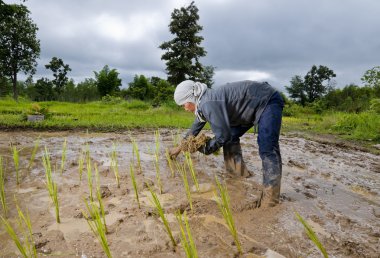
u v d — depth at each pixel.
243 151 6.46
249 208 3.35
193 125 4.07
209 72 49.38
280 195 3.79
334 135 11.80
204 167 4.91
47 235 2.67
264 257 2.47
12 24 40.47
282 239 2.74
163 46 40.38
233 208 3.31
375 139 10.37
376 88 24.12
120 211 3.19
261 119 3.34
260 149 3.38
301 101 65.88
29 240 2.57
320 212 3.37
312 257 2.49
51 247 2.50
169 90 31.39
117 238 2.68
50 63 59.75
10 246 2.49
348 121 13.51
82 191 3.67
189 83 3.43
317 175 4.95
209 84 49.22
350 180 4.77
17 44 41.97
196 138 3.64
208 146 3.52
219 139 3.32
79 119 11.85
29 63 42.66
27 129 8.69
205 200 3.52
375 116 12.80
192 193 3.76
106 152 5.72
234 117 3.46
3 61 41.19
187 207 3.34
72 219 2.98
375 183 4.70
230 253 2.50
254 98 3.32
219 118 3.23
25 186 3.80
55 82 60.84
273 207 3.40
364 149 8.19
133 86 52.94
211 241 2.67
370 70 16.23
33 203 3.31
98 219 2.36
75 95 63.22
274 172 3.34
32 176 4.16
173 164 4.98
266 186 3.38
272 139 3.32
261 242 2.69
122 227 2.86
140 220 3.01
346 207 3.60
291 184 4.31
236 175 4.46
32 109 10.92
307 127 15.23
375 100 13.97
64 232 2.75
